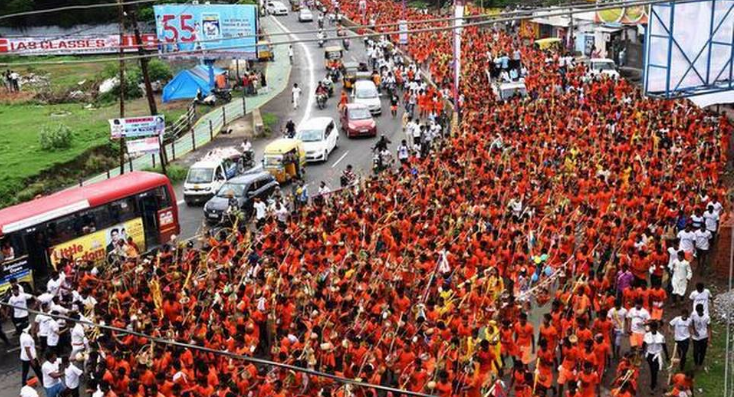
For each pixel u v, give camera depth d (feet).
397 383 58.85
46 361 61.26
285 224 89.76
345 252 77.46
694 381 63.57
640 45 178.19
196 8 178.81
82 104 183.52
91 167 137.18
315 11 305.73
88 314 68.23
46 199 89.56
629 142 110.22
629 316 63.87
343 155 140.77
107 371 57.11
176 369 57.82
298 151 125.49
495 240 79.87
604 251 76.59
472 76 170.40
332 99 183.01
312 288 70.23
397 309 67.67
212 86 181.78
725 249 79.71
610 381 63.26
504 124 125.70
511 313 66.08
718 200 85.20
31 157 136.36
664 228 79.77
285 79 204.13
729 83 71.05
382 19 251.60
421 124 146.41
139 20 230.07
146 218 96.53
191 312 67.21
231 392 53.36
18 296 71.46
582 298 64.03
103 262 86.17
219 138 153.69
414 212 88.12
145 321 64.08
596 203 90.33
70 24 239.50
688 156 99.60
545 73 166.81
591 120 124.06
